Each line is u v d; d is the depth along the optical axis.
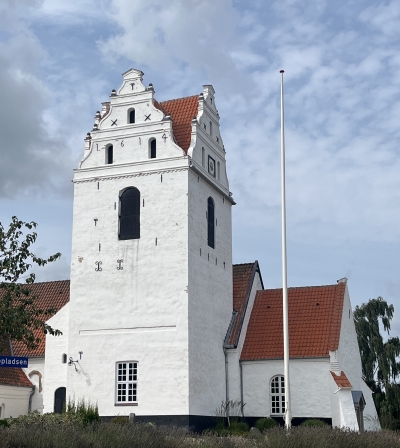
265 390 45.94
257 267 52.50
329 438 27.31
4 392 45.62
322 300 48.81
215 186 46.84
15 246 29.86
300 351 45.72
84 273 43.47
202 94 46.72
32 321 29.94
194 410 40.44
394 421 61.41
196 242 43.25
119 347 41.78
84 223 44.22
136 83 45.34
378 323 71.06
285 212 37.84
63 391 45.22
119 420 38.06
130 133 44.66
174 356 40.59
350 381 47.81
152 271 42.09
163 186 43.06
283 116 39.34
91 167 44.88
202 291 43.44
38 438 23.56
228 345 46.34
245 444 28.72
